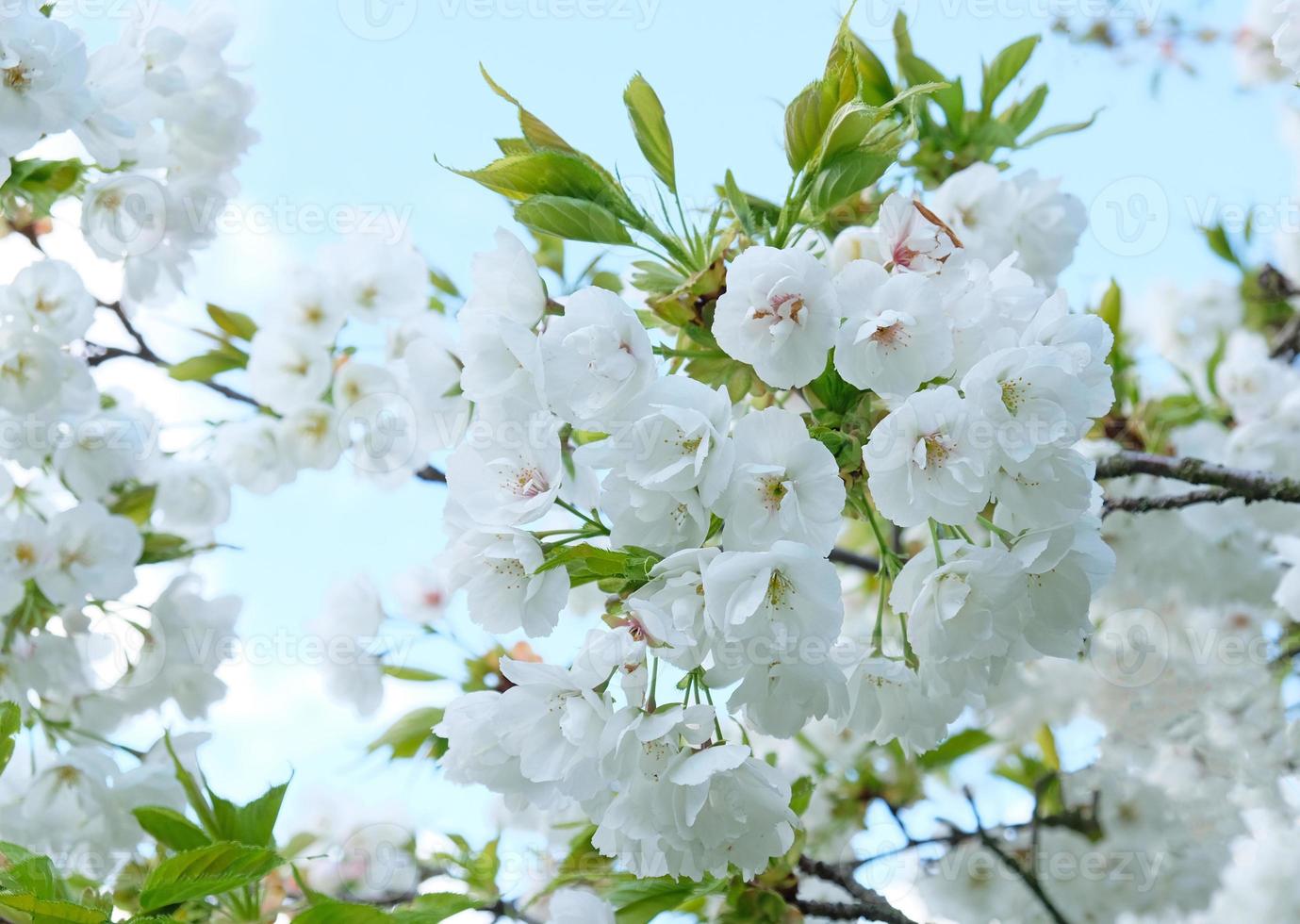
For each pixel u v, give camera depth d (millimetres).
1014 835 1455
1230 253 1750
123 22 1250
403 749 1281
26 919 950
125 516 1311
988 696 1492
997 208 1300
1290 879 1467
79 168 1219
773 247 991
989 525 997
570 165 1043
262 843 1086
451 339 1309
